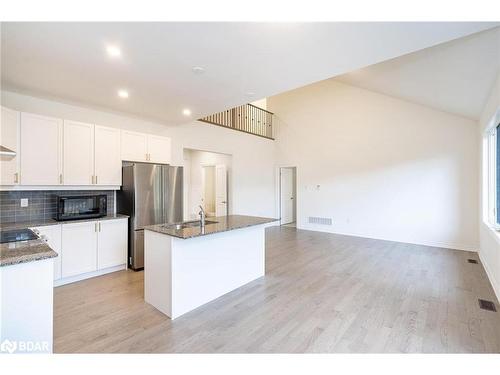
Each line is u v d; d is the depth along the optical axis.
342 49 2.38
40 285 1.72
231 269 3.28
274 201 8.66
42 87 3.26
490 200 4.23
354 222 6.78
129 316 2.60
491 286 3.38
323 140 7.39
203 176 8.55
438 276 3.76
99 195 3.90
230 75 2.94
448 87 3.76
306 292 3.22
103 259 3.76
